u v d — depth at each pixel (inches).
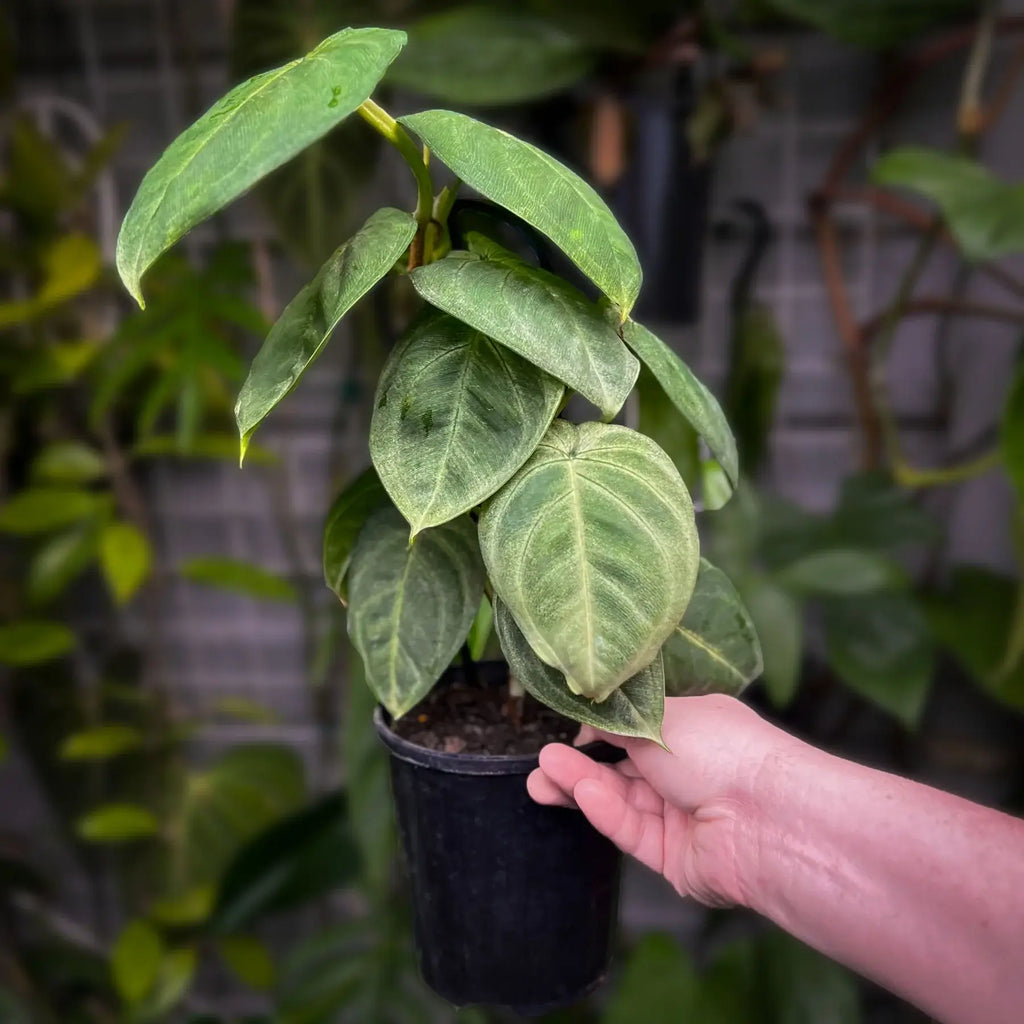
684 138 34.8
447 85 33.9
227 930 39.3
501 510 20.3
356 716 34.7
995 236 31.0
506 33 34.0
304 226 37.2
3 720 46.6
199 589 48.6
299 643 48.9
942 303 39.7
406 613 23.4
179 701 49.9
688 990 37.7
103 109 43.2
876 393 40.6
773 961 38.1
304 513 46.9
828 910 22.4
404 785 24.5
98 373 40.9
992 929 21.0
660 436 25.4
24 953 48.2
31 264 40.6
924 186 32.6
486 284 20.1
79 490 42.4
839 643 38.2
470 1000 25.2
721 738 23.7
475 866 23.9
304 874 39.7
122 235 17.2
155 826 41.2
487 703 26.4
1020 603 36.4
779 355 39.6
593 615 19.5
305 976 43.2
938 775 45.5
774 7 36.1
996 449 39.8
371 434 21.1
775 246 42.0
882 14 35.4
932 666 37.4
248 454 38.9
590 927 25.0
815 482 44.7
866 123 39.2
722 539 36.9
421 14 36.2
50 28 42.5
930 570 43.0
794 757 23.3
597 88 34.9
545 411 20.6
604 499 20.1
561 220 18.6
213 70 42.3
